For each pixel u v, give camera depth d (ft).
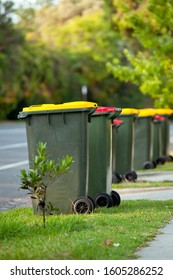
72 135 38.04
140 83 81.71
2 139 111.14
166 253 27.99
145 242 30.12
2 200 48.75
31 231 32.37
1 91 176.24
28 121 38.42
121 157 57.77
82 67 199.00
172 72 77.05
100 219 35.37
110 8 137.80
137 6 88.74
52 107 38.06
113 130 55.93
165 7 73.46
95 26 202.39
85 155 38.09
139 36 76.95
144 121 69.51
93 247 28.12
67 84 195.72
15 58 177.37
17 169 67.82
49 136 38.19
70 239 30.01
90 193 41.57
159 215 37.17
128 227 33.30
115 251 27.73
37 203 38.22
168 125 79.87
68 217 35.35
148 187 53.01
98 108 41.70
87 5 215.92
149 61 78.84
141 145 69.62
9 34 176.35
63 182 38.09
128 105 207.21
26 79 185.98
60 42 204.03
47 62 189.67
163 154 79.87
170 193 48.88
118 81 205.36
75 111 37.93
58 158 38.14
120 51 197.06
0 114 182.80
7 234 32.01
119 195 46.44
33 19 207.51
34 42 194.49
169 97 78.59
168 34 77.66
